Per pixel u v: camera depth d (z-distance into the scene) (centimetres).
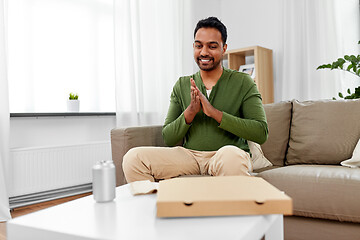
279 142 169
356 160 136
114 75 293
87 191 254
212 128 142
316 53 318
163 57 311
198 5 362
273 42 355
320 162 154
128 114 271
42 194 224
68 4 262
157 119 298
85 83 273
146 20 293
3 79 196
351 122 151
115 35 264
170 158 131
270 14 357
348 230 108
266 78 333
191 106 137
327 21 309
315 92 318
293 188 116
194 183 77
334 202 107
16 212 203
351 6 316
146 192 81
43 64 246
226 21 394
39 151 218
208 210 61
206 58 147
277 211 62
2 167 192
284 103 176
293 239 119
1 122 196
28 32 237
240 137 141
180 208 61
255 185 74
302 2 325
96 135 271
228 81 150
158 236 53
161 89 310
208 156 135
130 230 56
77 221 61
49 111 250
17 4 230
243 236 53
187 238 52
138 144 150
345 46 313
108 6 290
